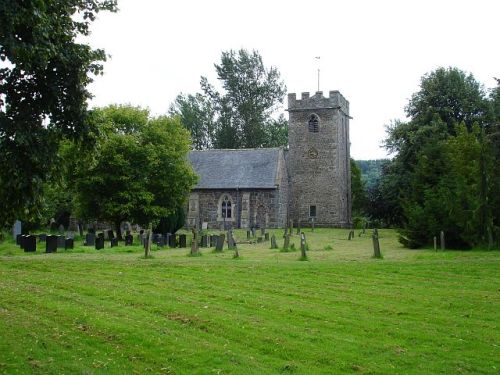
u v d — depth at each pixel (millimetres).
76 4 10352
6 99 9633
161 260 21594
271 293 15117
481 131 27891
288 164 56531
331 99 55344
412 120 47062
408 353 9984
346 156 59656
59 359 9375
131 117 37000
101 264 20125
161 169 37469
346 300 14211
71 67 9812
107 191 36250
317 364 9430
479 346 10414
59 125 10086
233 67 70125
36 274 17859
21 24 8727
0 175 9484
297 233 42781
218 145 71562
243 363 9320
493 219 26484
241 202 52969
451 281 17031
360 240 36281
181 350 9906
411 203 31000
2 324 11359
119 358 9586
